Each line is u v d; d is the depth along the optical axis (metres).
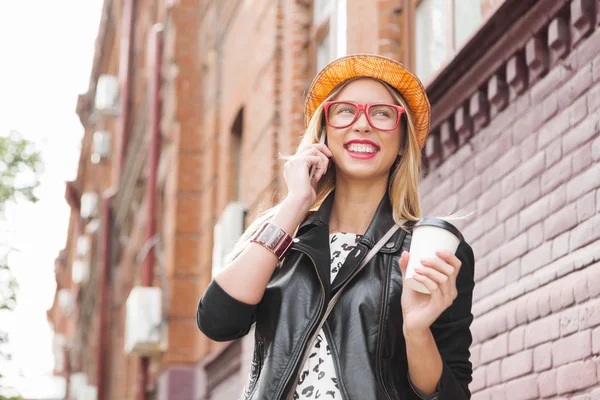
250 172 10.83
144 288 13.76
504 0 5.15
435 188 6.48
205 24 14.29
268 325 2.87
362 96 3.13
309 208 3.02
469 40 5.59
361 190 3.11
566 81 4.90
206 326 2.90
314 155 3.09
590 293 4.43
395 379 2.76
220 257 11.57
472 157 5.96
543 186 5.05
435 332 2.85
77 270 33.28
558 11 4.87
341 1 8.60
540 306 4.86
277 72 10.01
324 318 2.80
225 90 12.84
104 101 22.78
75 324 37.44
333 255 2.99
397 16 7.52
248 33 11.44
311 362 2.78
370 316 2.77
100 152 26.77
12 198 15.95
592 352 4.34
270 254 2.89
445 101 6.19
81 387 28.91
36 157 16.55
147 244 15.31
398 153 3.20
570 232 4.73
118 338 22.89
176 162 14.21
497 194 5.59
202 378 12.80
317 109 3.19
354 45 7.96
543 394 4.77
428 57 7.07
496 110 5.66
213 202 13.16
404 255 2.64
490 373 5.37
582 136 4.70
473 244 5.84
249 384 2.93
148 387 15.07
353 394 2.67
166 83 15.86
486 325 5.45
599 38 4.61
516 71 5.34
